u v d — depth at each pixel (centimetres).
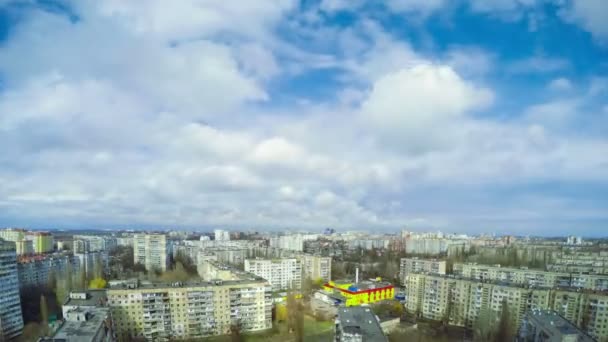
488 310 19562
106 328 13375
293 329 19025
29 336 17525
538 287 19262
